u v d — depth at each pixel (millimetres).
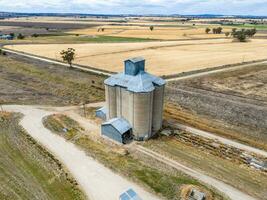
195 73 97188
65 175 38875
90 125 55156
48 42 186875
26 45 170875
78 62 118250
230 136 51469
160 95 49594
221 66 107125
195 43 176375
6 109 63188
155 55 133250
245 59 121250
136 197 32844
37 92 76562
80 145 47375
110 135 49281
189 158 43906
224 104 67312
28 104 66938
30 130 52688
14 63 113750
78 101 69562
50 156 43562
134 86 46406
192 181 38094
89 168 40719
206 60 120438
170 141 49375
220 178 38875
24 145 47000
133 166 41344
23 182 37531
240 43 175750
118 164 41812
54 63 116562
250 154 45344
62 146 46938
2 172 39594
